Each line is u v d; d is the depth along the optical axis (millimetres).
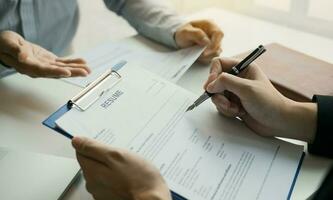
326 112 558
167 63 797
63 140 583
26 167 513
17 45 748
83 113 542
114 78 627
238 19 1080
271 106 554
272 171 499
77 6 1224
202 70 797
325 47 919
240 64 621
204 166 489
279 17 1141
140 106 575
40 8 1017
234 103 593
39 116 644
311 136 559
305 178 511
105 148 440
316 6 1088
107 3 1084
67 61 740
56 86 727
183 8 1284
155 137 523
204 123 568
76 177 506
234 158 511
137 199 407
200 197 448
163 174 470
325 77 685
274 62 730
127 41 914
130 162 432
